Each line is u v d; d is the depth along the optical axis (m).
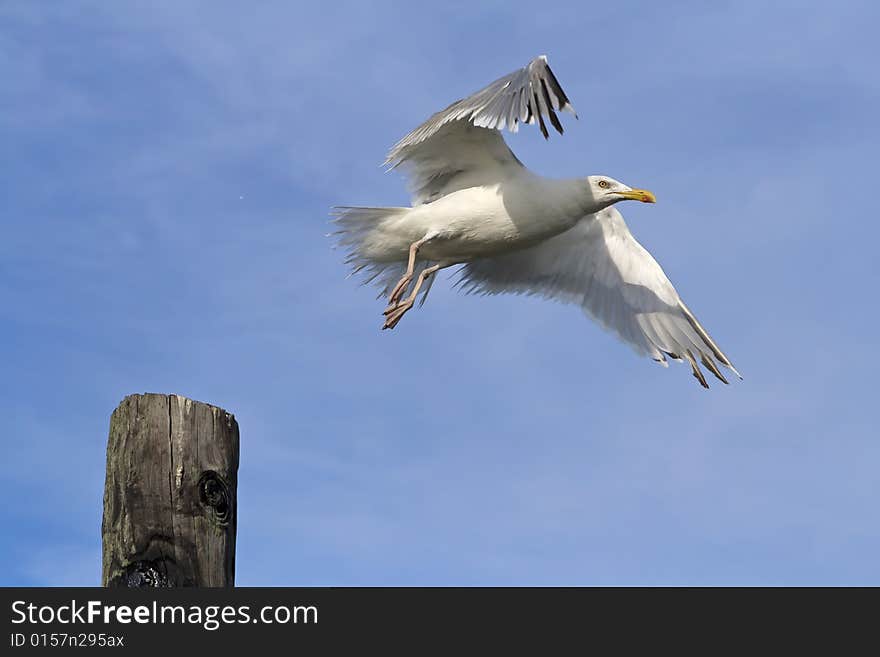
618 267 9.34
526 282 9.59
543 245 9.32
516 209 8.20
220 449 5.13
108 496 5.02
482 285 9.62
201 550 4.96
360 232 8.51
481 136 8.17
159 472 5.00
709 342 9.04
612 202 8.34
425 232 8.28
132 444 5.02
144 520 4.93
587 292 9.44
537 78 6.47
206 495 5.03
